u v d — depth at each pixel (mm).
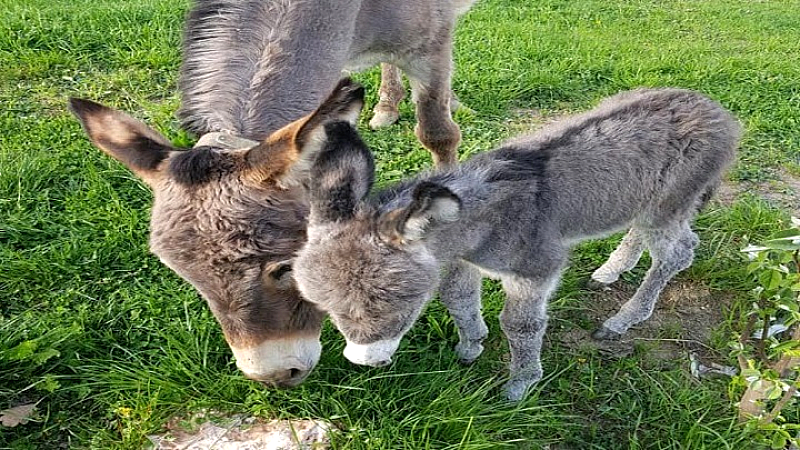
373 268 1167
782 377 1552
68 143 2430
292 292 1300
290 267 1260
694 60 3439
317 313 1373
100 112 1373
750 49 3889
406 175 2430
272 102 1518
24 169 2201
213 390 1599
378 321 1199
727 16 4680
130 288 1897
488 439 1530
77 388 1607
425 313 1832
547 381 1715
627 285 2066
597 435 1635
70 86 2811
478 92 2984
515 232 1480
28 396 1604
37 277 1888
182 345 1681
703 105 1734
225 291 1256
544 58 3344
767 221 2248
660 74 3295
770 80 3289
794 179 2596
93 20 3236
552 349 1840
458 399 1585
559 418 1655
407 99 2916
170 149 1341
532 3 4457
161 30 3201
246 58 1562
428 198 1121
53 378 1605
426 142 2344
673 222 1793
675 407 1670
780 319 1868
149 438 1515
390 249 1180
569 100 3062
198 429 1546
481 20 3914
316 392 1599
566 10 4387
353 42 1942
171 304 1831
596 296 2023
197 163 1253
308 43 1625
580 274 2064
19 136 2424
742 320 1872
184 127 1552
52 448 1518
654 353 1853
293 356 1349
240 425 1557
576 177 1568
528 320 1598
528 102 3014
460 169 1461
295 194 1257
